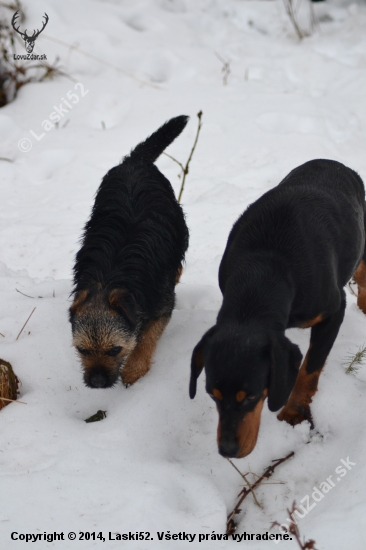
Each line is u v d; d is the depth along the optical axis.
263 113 3.45
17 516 2.03
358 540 1.96
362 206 2.40
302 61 3.86
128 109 3.58
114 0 4.43
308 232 2.17
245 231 2.22
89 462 2.14
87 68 3.87
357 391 2.28
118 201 2.46
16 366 2.40
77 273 2.42
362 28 4.28
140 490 2.07
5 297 2.63
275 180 3.10
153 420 2.24
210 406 2.28
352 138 3.33
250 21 4.54
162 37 4.15
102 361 2.29
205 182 3.11
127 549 1.97
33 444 2.18
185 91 3.67
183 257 2.59
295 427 2.22
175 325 2.53
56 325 2.51
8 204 3.13
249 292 2.08
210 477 2.16
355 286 2.67
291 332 2.46
